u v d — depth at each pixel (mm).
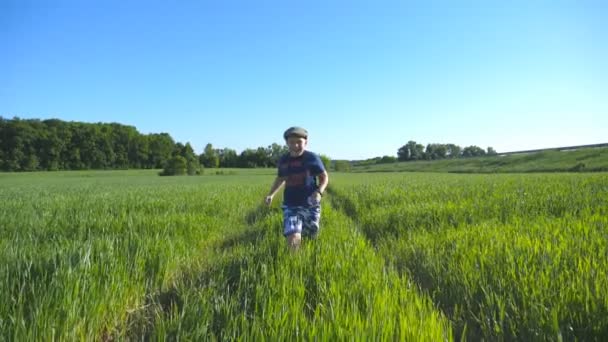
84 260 3459
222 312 2814
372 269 3682
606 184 11938
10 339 2389
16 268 3346
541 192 9969
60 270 3188
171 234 6074
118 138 121812
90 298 2967
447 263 3928
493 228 5367
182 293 3430
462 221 6656
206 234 6566
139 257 4113
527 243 4090
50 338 2516
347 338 2277
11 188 27469
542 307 2650
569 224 5125
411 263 4465
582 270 3141
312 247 4496
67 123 114062
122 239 4953
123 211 8023
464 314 3062
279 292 3092
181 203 10656
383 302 2738
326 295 2998
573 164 54812
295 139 4898
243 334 2312
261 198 14695
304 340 2271
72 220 6984
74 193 17594
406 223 6844
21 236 5633
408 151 150250
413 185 17250
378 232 6879
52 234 5914
